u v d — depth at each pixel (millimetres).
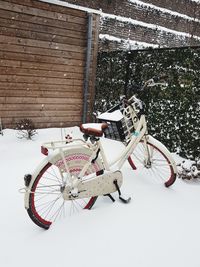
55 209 2967
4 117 5699
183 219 2838
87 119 6961
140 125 3326
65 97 6531
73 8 6137
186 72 4949
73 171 2727
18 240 2443
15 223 2701
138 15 14305
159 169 4008
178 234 2576
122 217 2738
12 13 5395
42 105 6199
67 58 6355
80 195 2732
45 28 5871
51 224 2639
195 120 4852
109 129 3289
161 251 2320
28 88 5918
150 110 5648
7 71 5566
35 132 5766
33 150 4871
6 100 5664
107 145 5426
